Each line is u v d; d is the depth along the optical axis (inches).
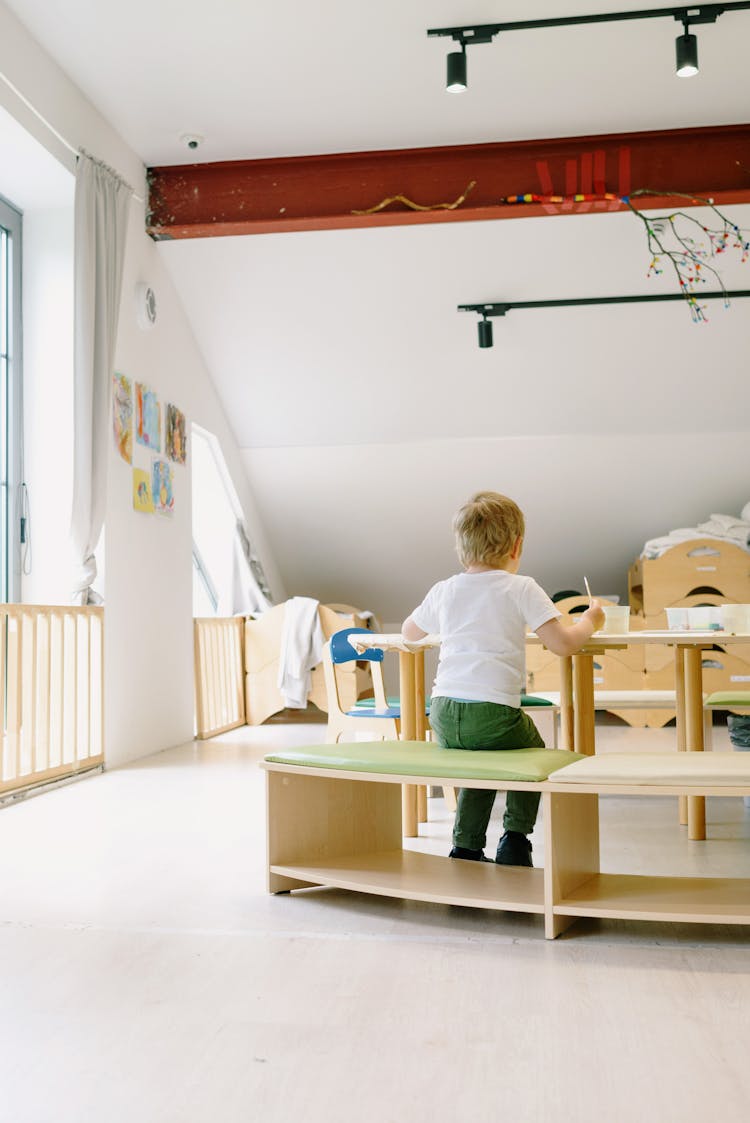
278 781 89.9
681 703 117.3
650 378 228.4
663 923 80.5
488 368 227.6
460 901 78.7
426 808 125.1
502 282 208.4
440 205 185.6
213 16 143.0
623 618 97.5
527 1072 53.0
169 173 192.5
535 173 183.8
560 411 237.1
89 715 161.6
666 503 261.7
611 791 74.0
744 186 179.5
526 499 262.5
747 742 147.7
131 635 181.2
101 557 170.4
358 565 287.9
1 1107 49.6
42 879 94.5
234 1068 53.7
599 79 161.9
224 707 231.8
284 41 149.4
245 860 102.0
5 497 165.2
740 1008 61.8
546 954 72.4
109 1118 48.4
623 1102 49.6
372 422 242.2
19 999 63.8
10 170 158.2
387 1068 53.6
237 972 68.6
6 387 165.9
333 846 93.9
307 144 183.9
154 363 197.6
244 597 255.9
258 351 225.5
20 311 169.2
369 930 78.4
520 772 76.4
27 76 145.6
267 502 268.2
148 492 190.5
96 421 164.1
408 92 165.2
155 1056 55.2
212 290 211.6
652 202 183.0
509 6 140.9
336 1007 62.2
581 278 207.2
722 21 144.8
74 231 159.8
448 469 254.4
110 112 170.7
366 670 260.2
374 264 206.2
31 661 145.2
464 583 90.8
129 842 111.1
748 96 168.9
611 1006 62.2
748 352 221.3
